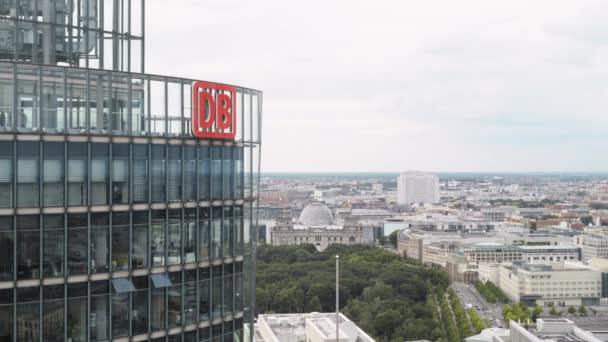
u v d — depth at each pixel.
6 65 80.25
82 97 84.19
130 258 86.25
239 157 99.94
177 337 90.62
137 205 86.88
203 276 93.75
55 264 81.25
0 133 79.12
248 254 102.12
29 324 80.00
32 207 80.19
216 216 95.62
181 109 91.25
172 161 90.25
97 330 83.81
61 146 82.12
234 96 98.19
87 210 83.25
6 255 78.94
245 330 102.06
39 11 99.50
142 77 88.12
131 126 87.31
